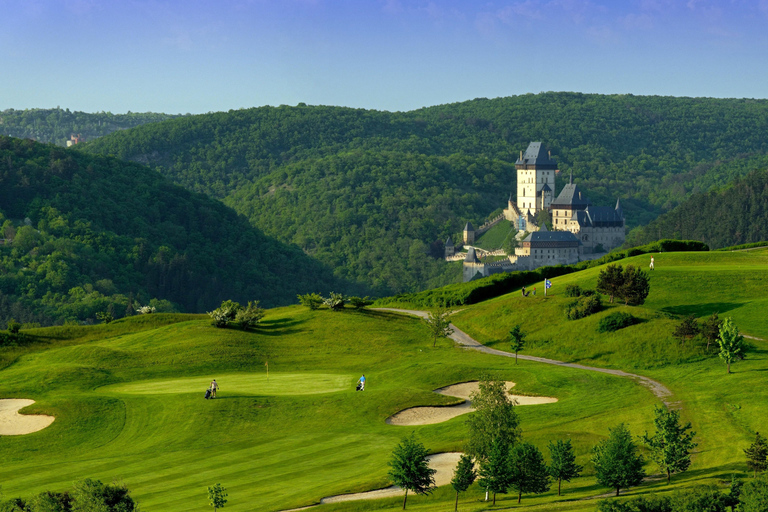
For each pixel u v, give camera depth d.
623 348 116.69
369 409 93.62
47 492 61.41
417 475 64.00
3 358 132.38
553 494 67.31
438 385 107.06
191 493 67.12
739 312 126.81
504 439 68.31
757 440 65.06
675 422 67.75
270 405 94.69
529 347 127.88
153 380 115.62
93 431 88.50
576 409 89.88
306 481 70.31
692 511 54.88
